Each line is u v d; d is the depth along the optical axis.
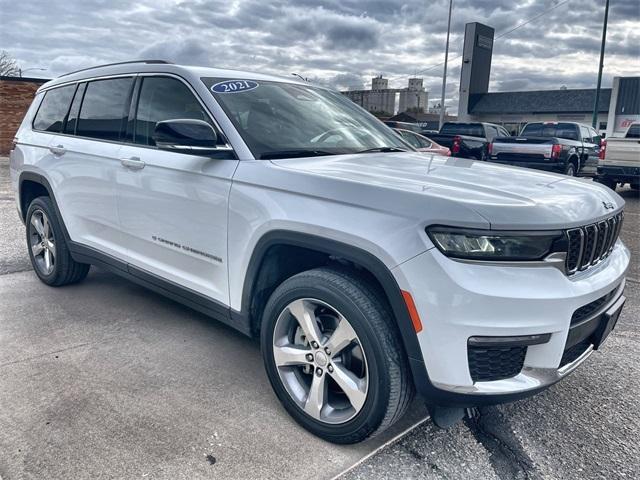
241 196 2.85
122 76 3.91
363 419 2.46
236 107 3.23
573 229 2.37
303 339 2.75
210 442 2.61
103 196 3.85
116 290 4.70
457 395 2.27
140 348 3.60
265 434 2.69
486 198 2.33
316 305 2.66
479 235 2.19
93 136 4.05
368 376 2.42
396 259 2.27
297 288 2.63
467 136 16.69
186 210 3.19
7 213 7.98
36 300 4.42
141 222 3.55
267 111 3.35
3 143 17.09
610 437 2.78
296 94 3.73
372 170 2.78
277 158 2.98
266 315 2.80
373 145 3.61
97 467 2.41
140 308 4.30
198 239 3.15
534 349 2.32
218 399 3.00
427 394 2.33
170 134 2.89
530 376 2.34
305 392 2.76
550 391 3.22
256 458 2.51
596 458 2.61
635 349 3.83
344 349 2.56
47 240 4.66
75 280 4.70
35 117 4.88
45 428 2.68
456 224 2.20
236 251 2.91
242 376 3.26
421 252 2.23
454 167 3.06
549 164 14.23
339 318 2.54
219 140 3.08
